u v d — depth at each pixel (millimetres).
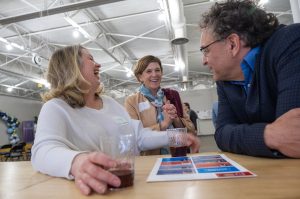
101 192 580
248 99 1038
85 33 5543
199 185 592
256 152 850
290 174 612
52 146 872
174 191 562
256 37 1021
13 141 11367
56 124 1044
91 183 593
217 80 1216
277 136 778
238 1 1100
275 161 780
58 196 604
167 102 1947
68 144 970
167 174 723
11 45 6020
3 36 6305
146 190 588
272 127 806
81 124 1201
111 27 6328
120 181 599
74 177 714
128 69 9312
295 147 752
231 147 991
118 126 1329
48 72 1359
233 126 1027
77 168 685
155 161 1000
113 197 555
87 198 565
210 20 1123
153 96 2080
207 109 12914
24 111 12820
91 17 5547
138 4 5164
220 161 864
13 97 12258
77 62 1331
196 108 13031
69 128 1162
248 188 531
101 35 6426
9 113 11859
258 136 833
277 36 960
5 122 11461
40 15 4406
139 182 671
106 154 646
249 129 891
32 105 13477
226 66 1110
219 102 1274
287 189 502
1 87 11602
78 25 5230
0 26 5238
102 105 1484
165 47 8102
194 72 12219
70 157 755
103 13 5469
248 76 1065
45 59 7430
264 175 626
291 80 823
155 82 2100
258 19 1021
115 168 625
